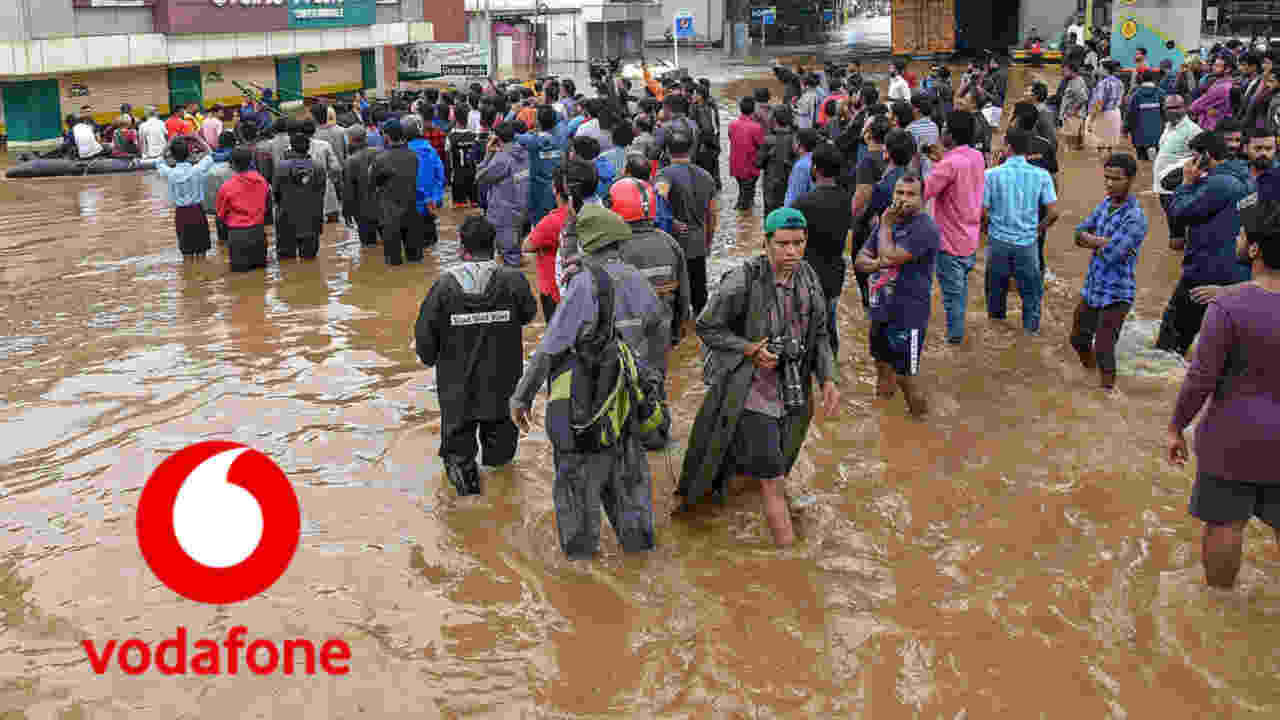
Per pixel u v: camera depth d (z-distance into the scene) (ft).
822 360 18.54
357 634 15.71
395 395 26.22
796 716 13.66
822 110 57.11
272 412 25.08
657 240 22.21
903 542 18.28
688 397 25.84
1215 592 16.31
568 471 17.72
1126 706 13.69
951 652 14.97
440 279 19.99
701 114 51.31
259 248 40.88
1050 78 126.72
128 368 28.76
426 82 137.80
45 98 86.74
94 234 50.01
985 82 67.72
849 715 13.65
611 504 18.10
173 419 24.67
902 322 23.48
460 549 18.39
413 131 41.34
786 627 15.71
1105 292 24.93
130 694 14.25
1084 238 25.08
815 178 25.99
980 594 16.48
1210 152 25.25
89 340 31.58
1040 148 29.43
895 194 23.00
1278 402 15.25
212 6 101.35
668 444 22.99
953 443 22.52
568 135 44.45
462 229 20.24
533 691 14.26
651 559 17.95
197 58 100.63
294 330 32.27
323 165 45.39
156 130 78.18
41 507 20.20
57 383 27.58
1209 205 25.31
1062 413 24.06
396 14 135.03
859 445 22.54
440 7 148.05
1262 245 15.11
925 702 13.88
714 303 17.76
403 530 19.11
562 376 17.52
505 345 20.35
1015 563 17.43
